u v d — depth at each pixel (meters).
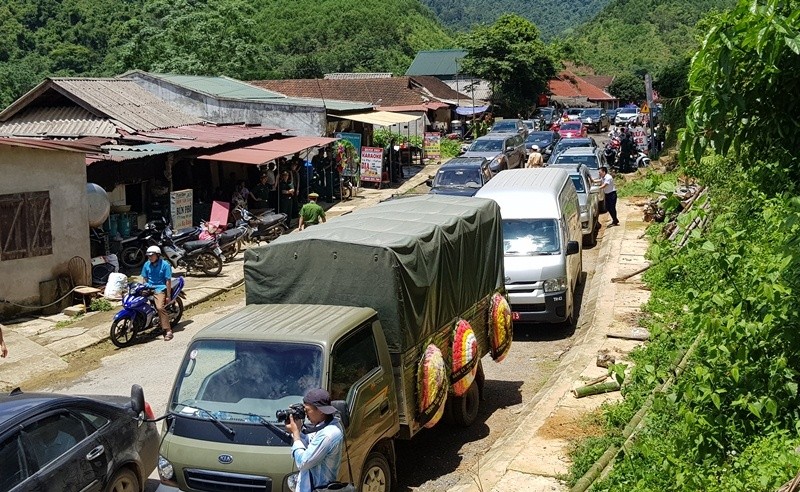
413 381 8.05
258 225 20.67
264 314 7.85
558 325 13.78
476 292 9.94
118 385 11.30
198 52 47.34
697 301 6.79
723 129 7.25
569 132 44.59
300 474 5.93
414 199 11.00
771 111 7.33
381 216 9.62
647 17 131.25
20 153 14.22
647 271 15.02
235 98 28.19
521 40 60.59
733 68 6.77
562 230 13.59
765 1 6.59
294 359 6.95
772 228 7.70
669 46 119.75
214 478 6.54
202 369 7.14
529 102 60.94
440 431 9.55
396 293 7.80
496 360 10.38
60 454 6.61
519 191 14.45
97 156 17.31
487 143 31.95
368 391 7.18
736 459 6.16
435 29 106.56
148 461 7.67
